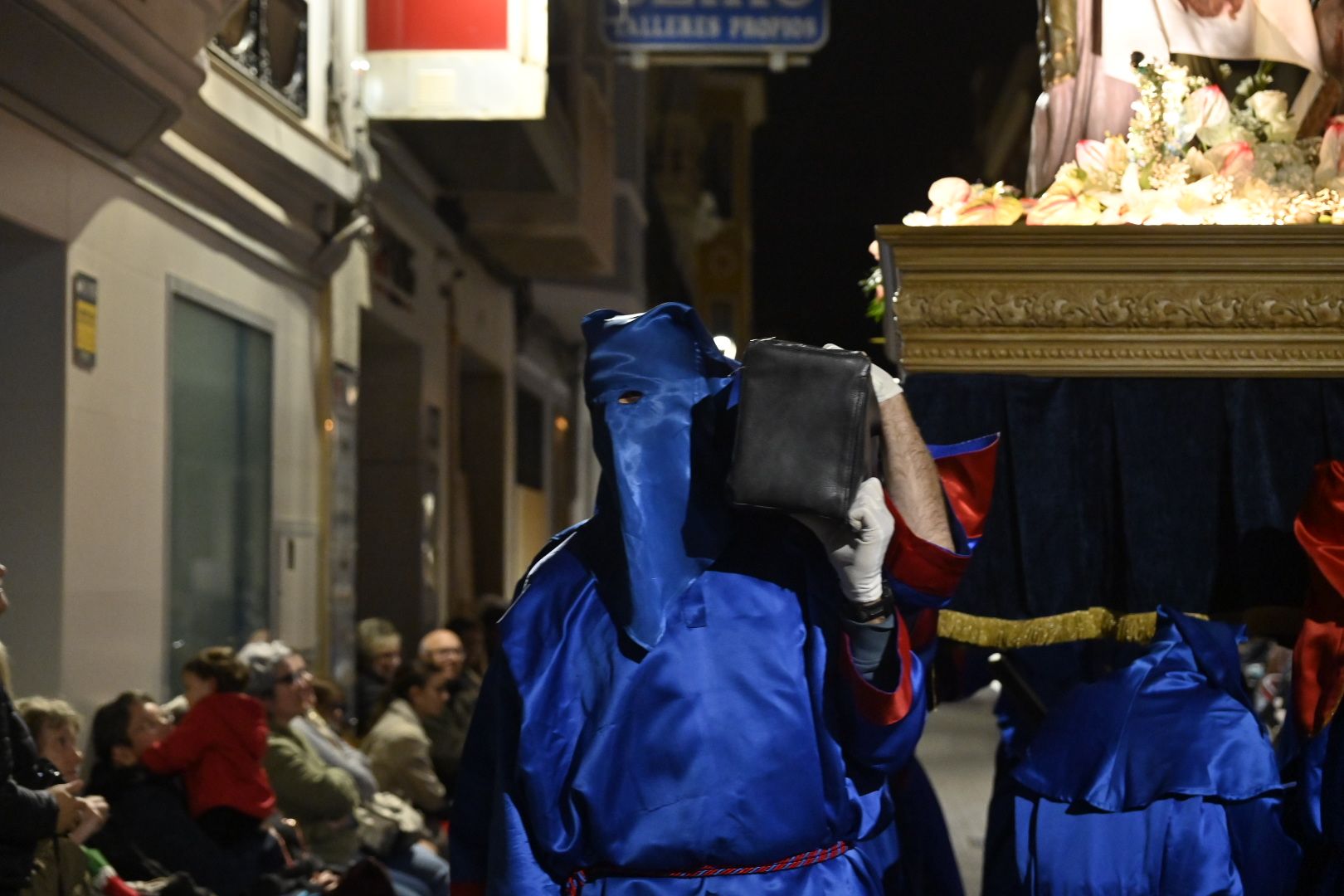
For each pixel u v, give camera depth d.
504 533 18.52
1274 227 4.00
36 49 6.24
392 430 14.48
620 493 3.08
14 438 6.98
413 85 11.22
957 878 4.86
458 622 11.52
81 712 7.08
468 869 3.26
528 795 3.05
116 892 5.68
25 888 4.73
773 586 3.10
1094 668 4.50
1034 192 4.94
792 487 2.90
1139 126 4.54
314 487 11.02
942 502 3.08
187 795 6.51
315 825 7.46
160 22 6.96
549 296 20.72
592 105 16.66
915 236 4.05
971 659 5.07
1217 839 3.80
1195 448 4.25
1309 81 4.98
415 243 14.23
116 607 7.54
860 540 2.95
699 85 43.28
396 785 8.62
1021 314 4.05
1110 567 4.26
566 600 3.15
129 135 7.45
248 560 9.73
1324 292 4.05
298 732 7.76
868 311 5.15
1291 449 4.23
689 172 35.69
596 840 3.00
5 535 6.95
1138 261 4.04
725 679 3.02
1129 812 3.87
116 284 7.60
